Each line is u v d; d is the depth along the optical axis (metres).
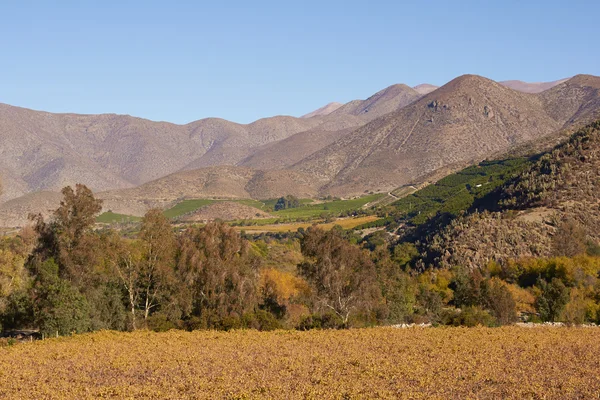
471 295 69.94
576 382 27.02
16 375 30.17
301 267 61.47
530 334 42.78
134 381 28.89
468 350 35.50
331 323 53.78
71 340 42.28
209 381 28.28
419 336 41.94
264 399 24.75
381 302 62.47
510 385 26.83
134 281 55.88
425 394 25.23
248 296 56.50
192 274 56.91
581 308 63.56
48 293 49.59
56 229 58.69
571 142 112.69
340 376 28.84
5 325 54.66
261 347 37.66
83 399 25.52
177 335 43.44
